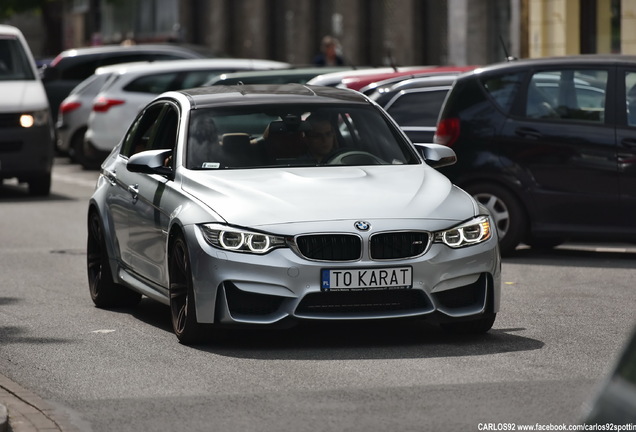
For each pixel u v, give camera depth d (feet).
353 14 310.86
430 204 67.00
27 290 91.66
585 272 95.25
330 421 50.88
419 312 65.21
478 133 103.91
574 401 53.67
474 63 238.89
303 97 77.05
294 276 64.13
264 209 65.72
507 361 62.49
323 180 69.21
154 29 385.70
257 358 64.39
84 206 156.66
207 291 65.36
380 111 77.20
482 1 237.86
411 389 56.39
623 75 100.17
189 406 54.29
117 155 84.23
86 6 426.51
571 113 101.40
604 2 186.19
